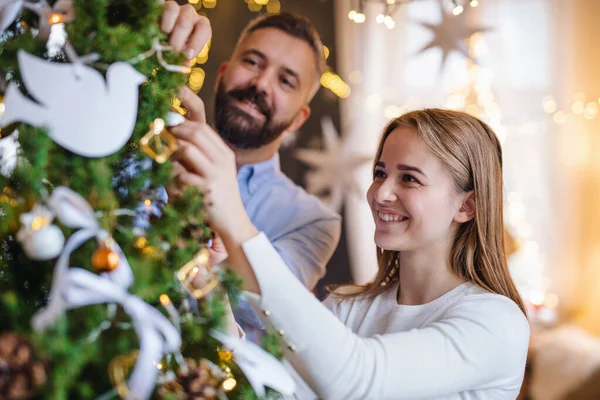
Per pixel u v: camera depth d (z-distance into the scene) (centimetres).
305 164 279
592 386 263
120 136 67
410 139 128
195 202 76
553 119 314
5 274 72
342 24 289
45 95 64
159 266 72
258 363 72
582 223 318
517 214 318
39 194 65
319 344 92
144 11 79
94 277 62
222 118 204
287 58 203
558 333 292
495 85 312
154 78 82
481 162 130
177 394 69
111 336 67
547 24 312
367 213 282
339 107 287
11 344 58
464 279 131
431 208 125
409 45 299
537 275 316
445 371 108
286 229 205
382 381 99
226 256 99
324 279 281
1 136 73
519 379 124
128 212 71
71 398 65
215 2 263
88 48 70
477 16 306
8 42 74
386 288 142
